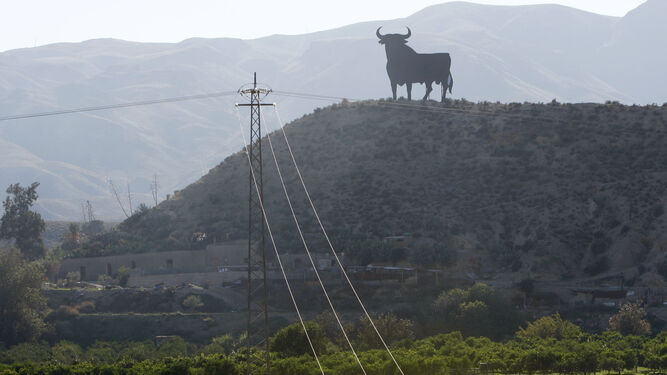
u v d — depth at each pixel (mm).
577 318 170000
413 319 167125
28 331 173000
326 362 118875
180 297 192375
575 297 181125
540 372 121188
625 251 199250
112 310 190625
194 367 117125
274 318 176125
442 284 190250
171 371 114438
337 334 157625
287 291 190875
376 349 138000
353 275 194375
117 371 120062
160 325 177375
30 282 182125
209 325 176000
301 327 135500
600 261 199750
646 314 166375
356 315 172625
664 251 194375
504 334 159250
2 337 171000
